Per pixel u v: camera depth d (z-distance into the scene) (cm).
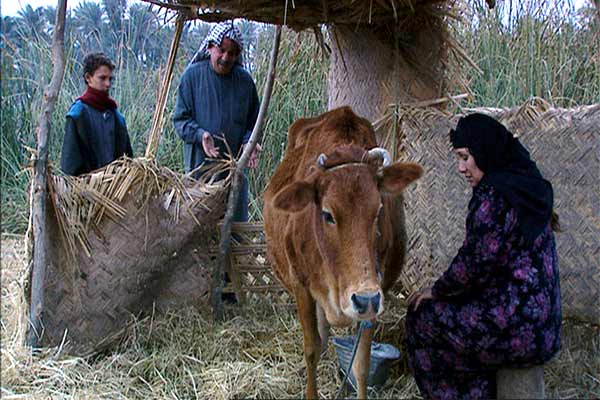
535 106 405
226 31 485
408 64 439
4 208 693
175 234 439
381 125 442
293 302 475
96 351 410
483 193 278
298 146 384
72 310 404
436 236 437
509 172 279
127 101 694
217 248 462
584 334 401
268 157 646
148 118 685
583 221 380
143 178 420
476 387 303
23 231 675
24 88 711
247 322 447
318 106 641
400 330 405
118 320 423
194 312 445
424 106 434
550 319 282
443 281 288
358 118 366
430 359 307
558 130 385
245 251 466
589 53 573
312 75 639
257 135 457
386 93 444
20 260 547
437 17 439
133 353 405
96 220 408
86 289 408
